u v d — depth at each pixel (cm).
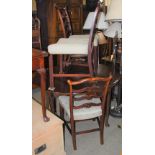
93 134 216
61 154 163
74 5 381
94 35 183
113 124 232
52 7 347
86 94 175
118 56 230
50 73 192
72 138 190
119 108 249
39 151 142
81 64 231
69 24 256
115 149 191
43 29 346
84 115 182
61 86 198
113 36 211
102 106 183
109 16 192
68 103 194
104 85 180
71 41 197
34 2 334
